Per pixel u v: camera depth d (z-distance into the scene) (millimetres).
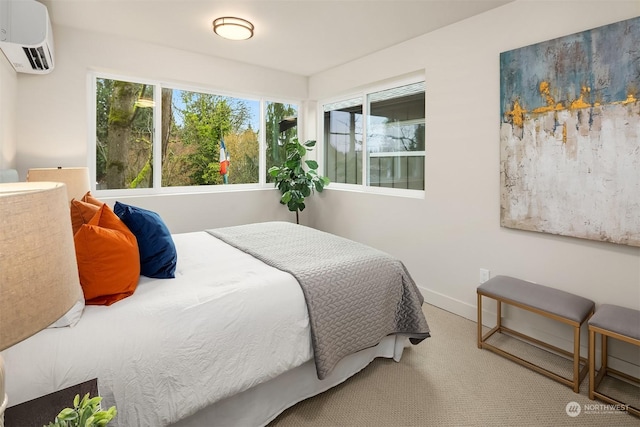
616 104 1953
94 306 1404
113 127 3385
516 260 2510
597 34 2006
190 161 3896
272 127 4520
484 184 2674
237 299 1562
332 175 4582
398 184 3633
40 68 2639
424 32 3002
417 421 1711
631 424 1685
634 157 1906
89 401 733
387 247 3588
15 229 587
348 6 2512
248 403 1597
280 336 1609
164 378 1300
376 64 3537
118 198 3355
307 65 4016
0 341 566
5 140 2393
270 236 2709
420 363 2211
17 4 2092
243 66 3932
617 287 2035
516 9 2400
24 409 870
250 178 4391
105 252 1429
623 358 2051
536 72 2285
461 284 2896
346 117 4305
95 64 3047
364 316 1933
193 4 2492
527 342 2475
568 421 1709
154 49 3338
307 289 1740
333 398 1879
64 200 727
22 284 597
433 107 3010
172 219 3641
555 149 2219
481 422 1705
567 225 2191
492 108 2580
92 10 2586
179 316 1412
